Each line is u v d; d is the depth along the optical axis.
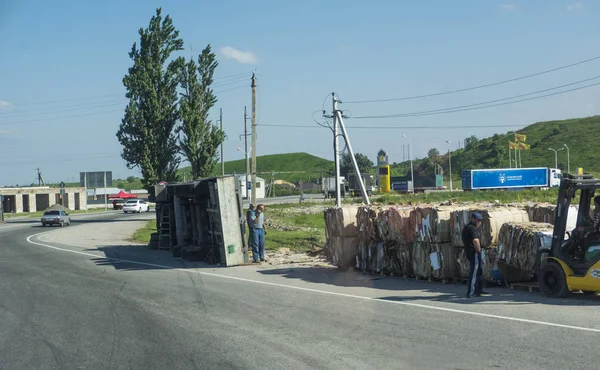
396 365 7.22
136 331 9.68
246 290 13.82
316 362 7.45
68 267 19.84
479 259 12.05
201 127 50.31
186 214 23.72
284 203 66.88
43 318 11.01
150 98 49.66
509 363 7.17
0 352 8.54
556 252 11.82
